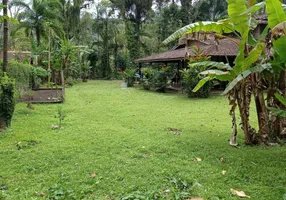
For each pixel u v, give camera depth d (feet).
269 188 10.55
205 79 15.62
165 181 11.01
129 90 52.47
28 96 35.14
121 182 10.91
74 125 21.20
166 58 50.37
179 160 13.43
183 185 10.69
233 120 16.17
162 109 29.73
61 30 69.82
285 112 13.25
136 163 12.94
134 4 101.71
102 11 98.89
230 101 16.03
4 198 9.59
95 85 65.77
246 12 12.79
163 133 18.79
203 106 31.94
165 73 49.65
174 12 94.32
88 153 14.35
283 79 15.51
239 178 11.43
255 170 12.25
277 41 12.14
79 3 95.25
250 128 16.24
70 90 52.21
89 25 100.99
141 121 23.04
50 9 69.15
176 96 42.14
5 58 25.43
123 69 97.76
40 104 32.58
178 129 20.40
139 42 97.25
